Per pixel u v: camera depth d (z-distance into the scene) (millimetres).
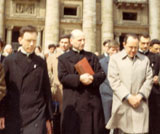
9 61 6586
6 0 35906
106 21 37094
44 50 35188
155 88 9336
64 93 7363
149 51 9844
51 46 14805
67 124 7086
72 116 7082
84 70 7117
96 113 7199
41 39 36812
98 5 38281
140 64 7098
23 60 6578
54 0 35094
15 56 6641
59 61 7562
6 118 6309
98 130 7141
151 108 9266
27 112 6309
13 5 36000
